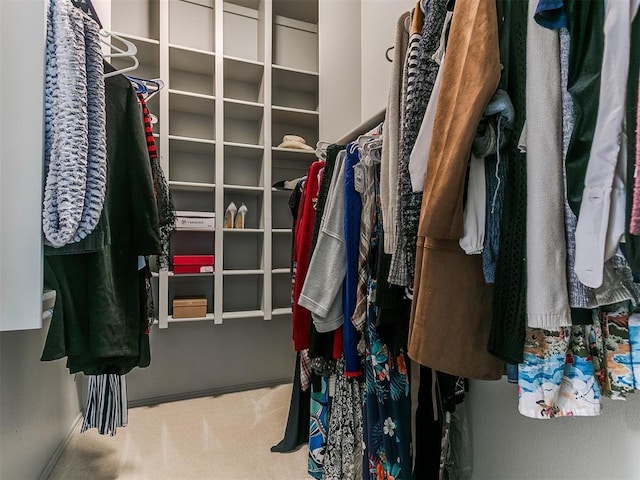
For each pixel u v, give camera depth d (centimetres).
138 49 227
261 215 259
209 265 233
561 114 56
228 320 258
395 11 188
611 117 48
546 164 55
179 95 230
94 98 85
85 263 97
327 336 132
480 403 119
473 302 70
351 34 275
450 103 64
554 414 60
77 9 83
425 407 111
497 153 63
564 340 61
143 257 128
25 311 75
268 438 186
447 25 76
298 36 283
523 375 61
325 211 131
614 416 82
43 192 76
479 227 66
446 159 63
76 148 78
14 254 75
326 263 125
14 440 124
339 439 143
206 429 196
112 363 106
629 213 46
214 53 236
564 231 55
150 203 116
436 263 70
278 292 279
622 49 47
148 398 235
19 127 75
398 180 88
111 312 100
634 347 61
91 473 154
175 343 244
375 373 116
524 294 57
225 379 255
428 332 69
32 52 75
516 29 61
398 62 93
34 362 142
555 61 56
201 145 242
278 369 269
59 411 171
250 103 247
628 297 54
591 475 87
